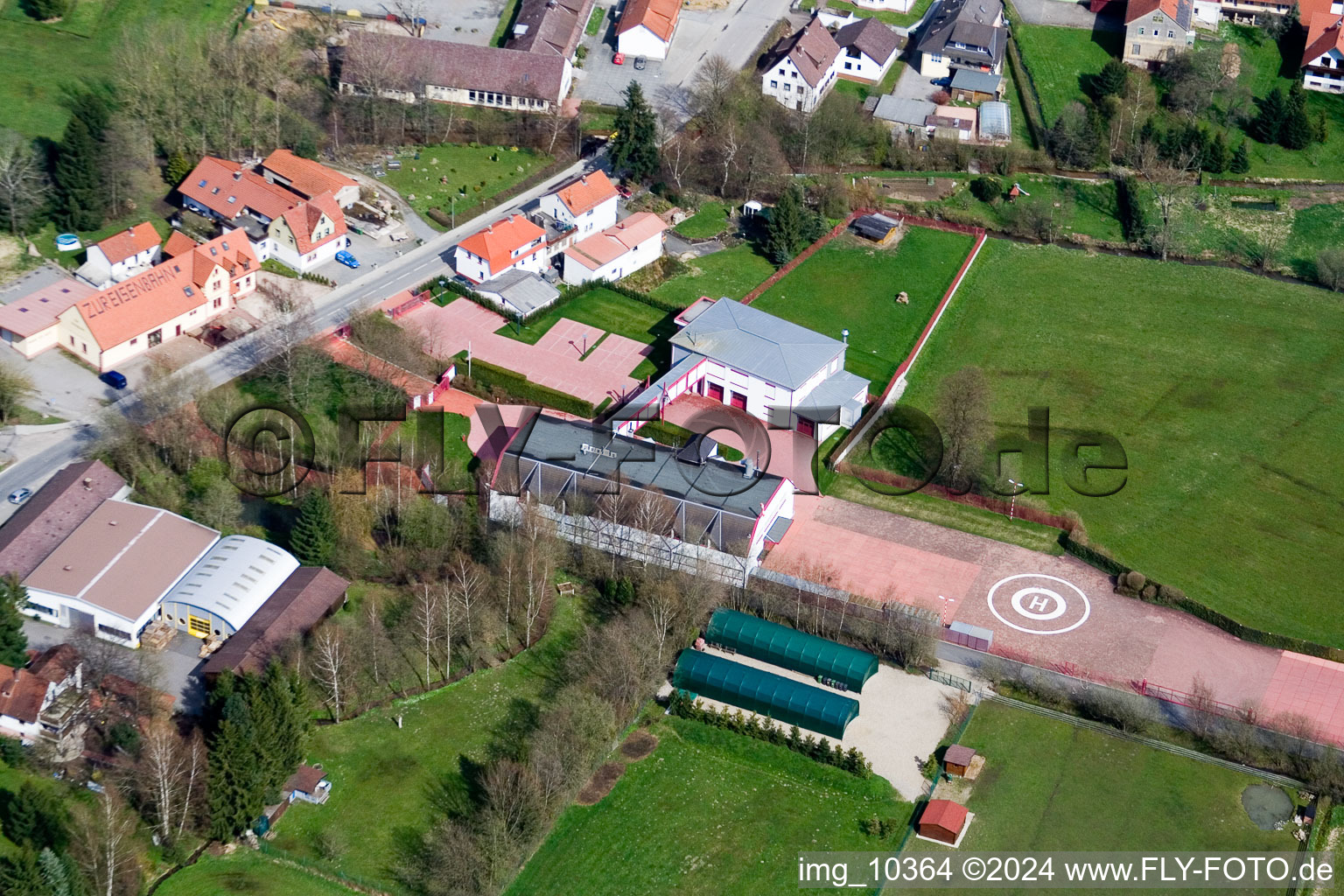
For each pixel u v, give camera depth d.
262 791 149.75
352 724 164.12
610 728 163.38
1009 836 157.50
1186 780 164.38
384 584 181.62
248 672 155.50
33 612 171.62
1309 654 181.38
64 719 154.50
